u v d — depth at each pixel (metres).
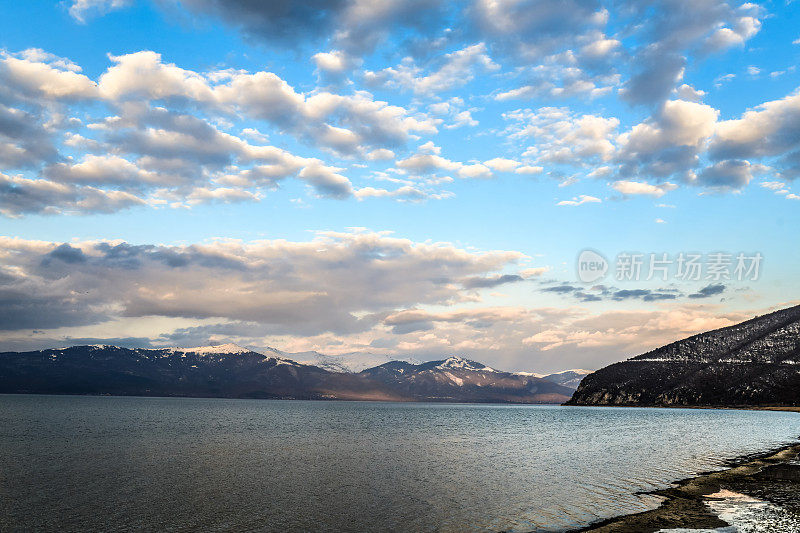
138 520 34.12
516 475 50.66
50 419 143.50
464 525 32.16
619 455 66.06
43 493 42.09
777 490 39.59
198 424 133.12
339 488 44.38
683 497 37.53
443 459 63.72
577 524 31.30
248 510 36.62
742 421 140.38
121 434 97.62
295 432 108.81
